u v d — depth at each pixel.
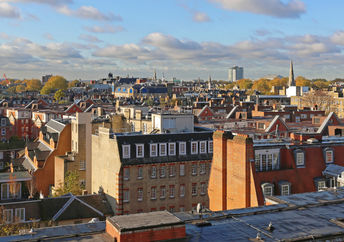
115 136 72.38
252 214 34.44
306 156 52.12
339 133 91.31
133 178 71.62
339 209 35.84
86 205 69.38
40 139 120.25
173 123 85.88
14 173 89.94
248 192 46.56
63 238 28.88
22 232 30.62
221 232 29.95
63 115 155.88
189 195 76.19
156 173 73.38
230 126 121.12
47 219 65.19
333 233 29.62
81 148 89.75
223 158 50.09
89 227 31.25
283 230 30.44
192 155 76.50
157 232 27.81
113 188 72.38
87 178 90.38
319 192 41.47
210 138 78.31
